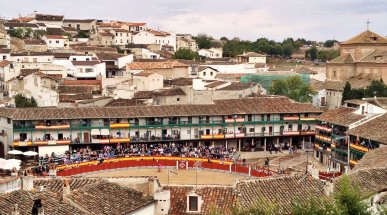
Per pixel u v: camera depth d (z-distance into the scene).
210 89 145.50
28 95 142.38
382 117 99.88
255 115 127.31
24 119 109.25
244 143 129.38
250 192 49.59
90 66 177.62
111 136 116.94
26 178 48.19
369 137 92.25
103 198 46.25
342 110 114.88
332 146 108.38
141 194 49.53
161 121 120.44
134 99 137.38
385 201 48.91
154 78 154.38
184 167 104.88
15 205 38.78
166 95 134.75
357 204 35.81
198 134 123.38
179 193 51.34
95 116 114.56
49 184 50.56
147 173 100.00
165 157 105.75
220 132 125.38
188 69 184.62
